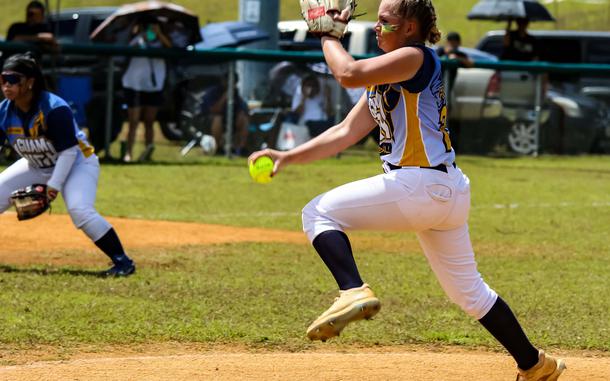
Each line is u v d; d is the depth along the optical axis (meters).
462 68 49.25
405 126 11.88
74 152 20.92
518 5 55.03
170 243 26.50
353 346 16.38
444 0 101.19
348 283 11.65
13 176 21.19
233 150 46.03
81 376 13.66
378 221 11.98
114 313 17.95
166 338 16.42
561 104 50.72
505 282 22.39
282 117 46.16
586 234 30.00
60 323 17.05
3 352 15.19
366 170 44.44
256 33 50.81
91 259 23.88
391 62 11.52
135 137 44.34
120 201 33.56
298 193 37.16
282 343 16.36
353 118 12.93
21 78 19.98
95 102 43.19
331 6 11.72
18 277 21.05
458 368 14.66
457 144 50.06
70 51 41.88
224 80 45.44
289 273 22.73
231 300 19.55
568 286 22.03
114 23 44.66
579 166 47.75
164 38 44.44
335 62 11.57
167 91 44.44
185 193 36.12
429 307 19.50
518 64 49.97
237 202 34.53
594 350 16.56
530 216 33.31
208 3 96.81
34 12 41.53
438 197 11.90
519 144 50.59
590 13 94.56
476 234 29.50
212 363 14.57
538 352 13.17
